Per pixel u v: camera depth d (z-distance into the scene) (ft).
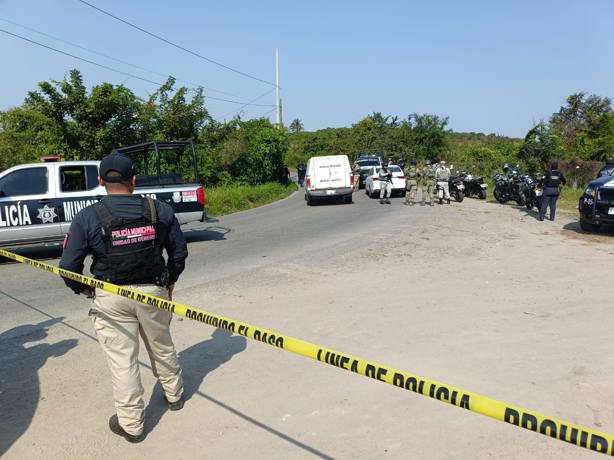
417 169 57.93
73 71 61.93
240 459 9.04
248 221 48.06
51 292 21.70
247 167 92.89
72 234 9.34
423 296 19.07
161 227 9.82
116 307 9.42
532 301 18.20
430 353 13.47
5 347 14.90
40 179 29.45
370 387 11.69
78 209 30.14
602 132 96.27
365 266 24.67
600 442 4.90
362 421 10.21
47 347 14.80
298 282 21.79
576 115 106.73
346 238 33.68
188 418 10.53
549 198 41.09
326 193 63.00
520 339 14.42
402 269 23.84
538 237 33.04
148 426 10.27
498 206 53.78
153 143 33.55
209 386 11.96
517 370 12.32
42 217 29.19
